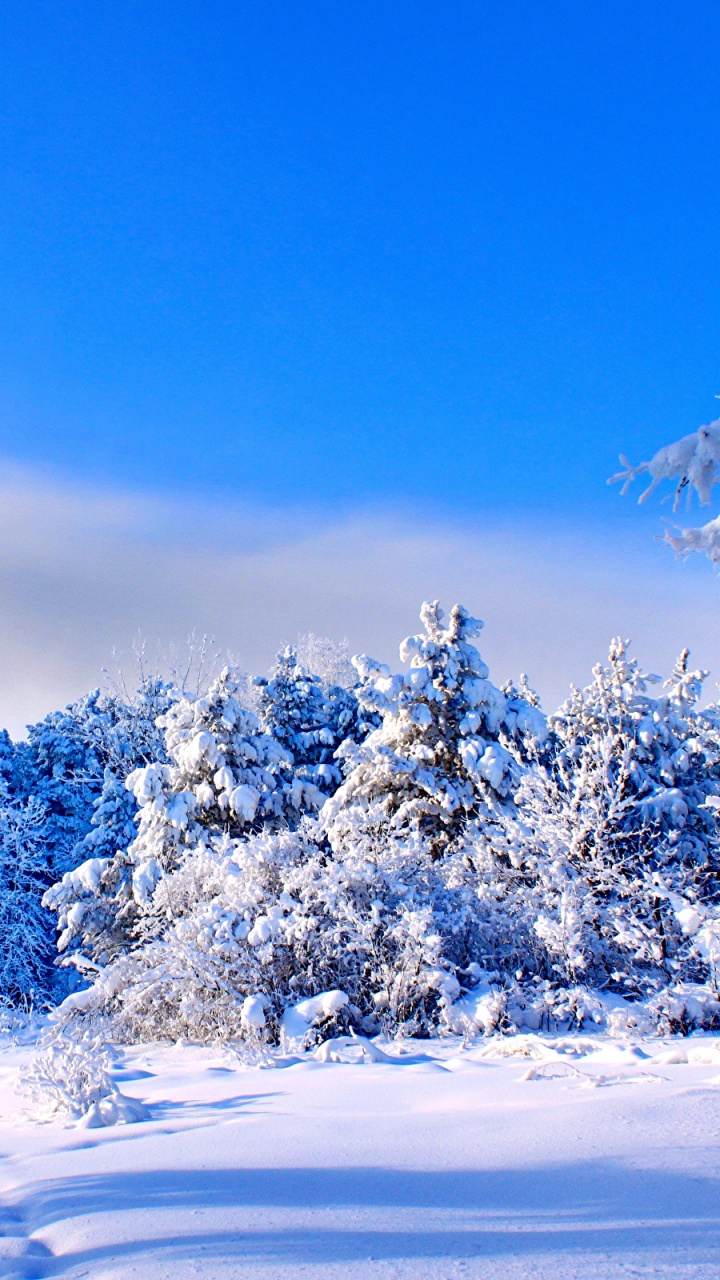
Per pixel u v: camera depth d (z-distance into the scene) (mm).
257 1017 12508
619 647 22656
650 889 12594
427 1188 3469
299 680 34125
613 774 15109
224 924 14234
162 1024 14773
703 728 22406
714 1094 5117
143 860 22562
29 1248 3180
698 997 10914
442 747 22641
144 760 36969
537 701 27016
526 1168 3666
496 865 15578
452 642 23797
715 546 3479
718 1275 2311
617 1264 2432
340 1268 2547
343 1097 6875
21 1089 7645
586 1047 9086
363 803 22531
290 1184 3729
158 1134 5848
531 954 14086
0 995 29000
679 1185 3219
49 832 35812
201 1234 3051
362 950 13852
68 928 23125
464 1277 2404
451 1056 10180
